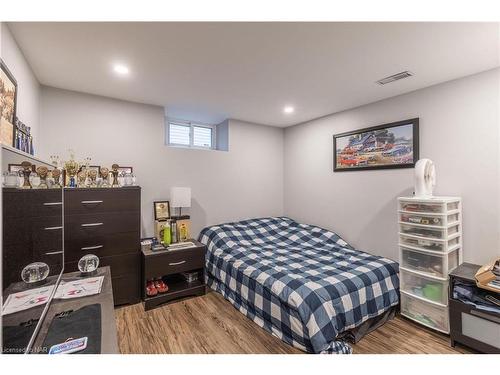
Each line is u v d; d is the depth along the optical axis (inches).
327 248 126.1
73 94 109.5
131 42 71.5
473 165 89.7
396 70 88.2
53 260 59.1
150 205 129.2
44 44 72.2
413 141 105.6
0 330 30.9
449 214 85.8
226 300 111.3
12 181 37.3
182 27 64.5
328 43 71.7
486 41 69.5
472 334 75.9
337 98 116.9
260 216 168.7
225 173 154.2
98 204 99.7
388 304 92.9
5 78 62.1
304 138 162.1
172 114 145.6
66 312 48.4
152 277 106.9
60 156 106.8
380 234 118.8
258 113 142.6
